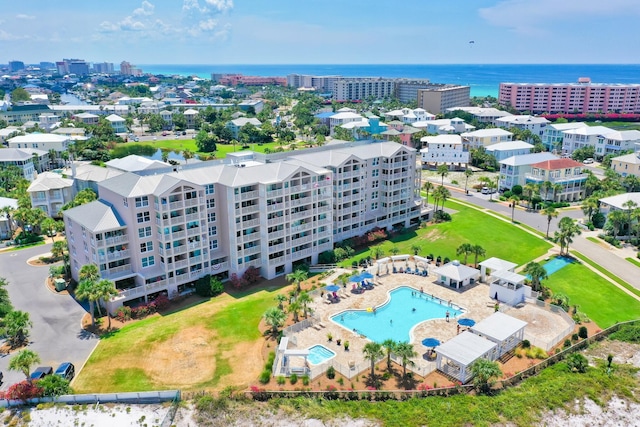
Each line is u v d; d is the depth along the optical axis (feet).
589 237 381.19
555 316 263.08
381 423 183.52
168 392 194.90
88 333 244.42
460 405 191.83
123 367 215.31
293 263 328.70
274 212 305.73
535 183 490.90
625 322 255.50
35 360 196.95
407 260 338.75
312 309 263.90
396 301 280.31
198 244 287.89
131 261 276.82
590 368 218.38
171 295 280.92
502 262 301.63
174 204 272.31
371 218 382.22
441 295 286.87
